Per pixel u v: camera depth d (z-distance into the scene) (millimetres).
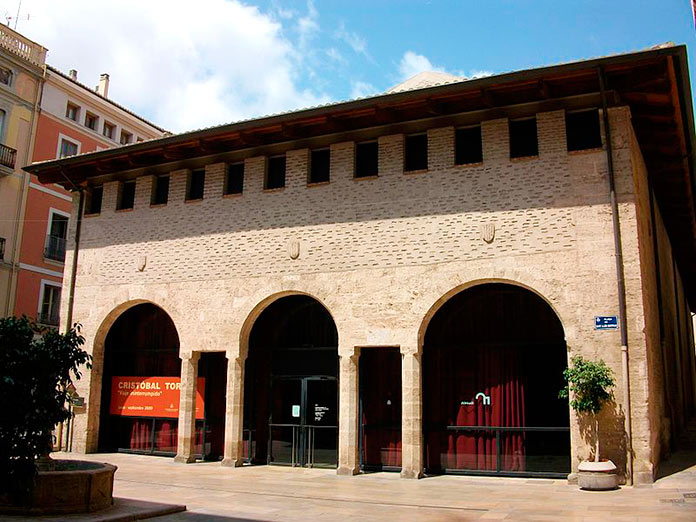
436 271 15500
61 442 19938
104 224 20609
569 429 14602
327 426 17219
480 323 15984
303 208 17422
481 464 15367
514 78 14250
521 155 15508
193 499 11969
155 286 19219
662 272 20203
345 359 16125
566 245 14367
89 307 20266
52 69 33562
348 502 11812
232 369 17531
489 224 15164
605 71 13836
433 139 16203
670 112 15047
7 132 30875
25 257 31094
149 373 20141
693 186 19859
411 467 15000
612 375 13492
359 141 17172
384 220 16328
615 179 14242
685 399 26297
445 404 15984
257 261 17750
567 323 14047
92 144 36406
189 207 19188
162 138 18531
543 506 11148
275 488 13500
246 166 18516
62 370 10312
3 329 9750
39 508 9625
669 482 13047
